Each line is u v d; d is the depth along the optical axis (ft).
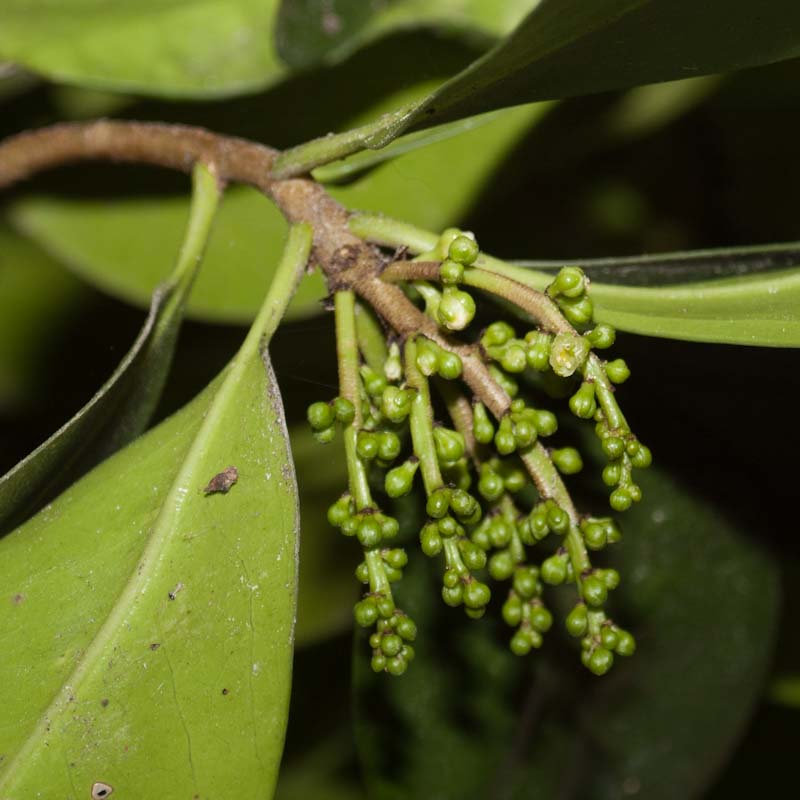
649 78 1.44
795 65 1.77
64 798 1.40
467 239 1.42
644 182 1.92
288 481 1.44
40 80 1.79
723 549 1.69
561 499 1.43
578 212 1.92
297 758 1.86
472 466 1.53
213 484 1.43
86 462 1.50
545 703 1.67
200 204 1.55
